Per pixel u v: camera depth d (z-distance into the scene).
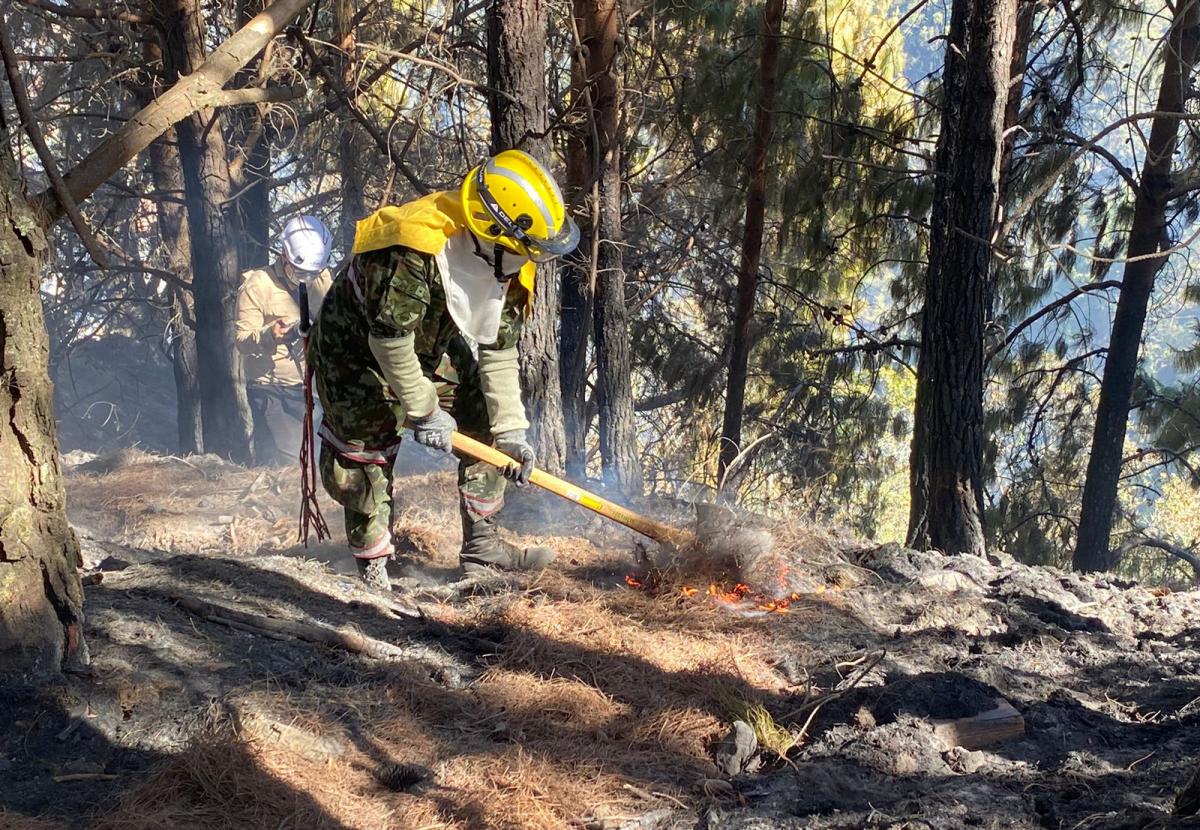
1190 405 12.06
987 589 5.29
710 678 3.93
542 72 7.16
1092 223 11.78
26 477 3.27
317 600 4.37
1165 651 4.56
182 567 4.48
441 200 3.83
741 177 11.59
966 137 6.76
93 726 3.22
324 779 3.16
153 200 13.37
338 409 4.32
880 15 12.45
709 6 9.92
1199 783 2.73
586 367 12.70
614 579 5.08
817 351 13.35
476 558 5.07
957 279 6.81
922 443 7.81
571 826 3.06
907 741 3.46
